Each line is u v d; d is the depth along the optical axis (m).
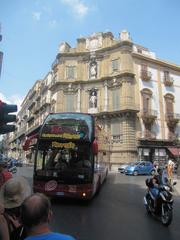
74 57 45.09
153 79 42.12
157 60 42.88
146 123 39.81
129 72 39.81
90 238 6.57
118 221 8.45
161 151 39.81
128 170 30.31
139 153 38.12
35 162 11.38
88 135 11.59
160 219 8.88
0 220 2.86
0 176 5.32
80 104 43.06
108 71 42.34
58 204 11.01
